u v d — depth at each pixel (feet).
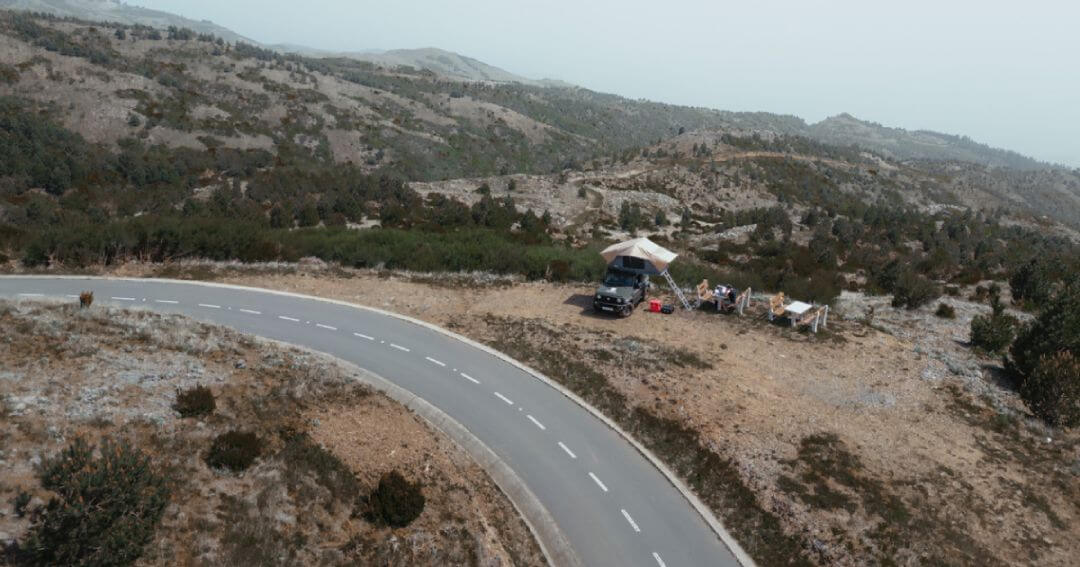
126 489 31.68
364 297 91.66
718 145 547.08
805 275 141.69
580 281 105.29
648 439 58.18
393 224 188.85
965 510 49.06
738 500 49.85
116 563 30.76
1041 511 49.75
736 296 90.02
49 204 218.38
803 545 45.24
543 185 340.39
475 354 74.13
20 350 50.47
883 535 45.73
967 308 104.53
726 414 61.16
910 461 54.95
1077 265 139.85
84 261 95.35
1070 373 62.80
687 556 44.52
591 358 72.54
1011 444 59.21
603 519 47.83
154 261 101.60
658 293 99.81
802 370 71.92
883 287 127.65
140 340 58.90
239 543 35.99
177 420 45.88
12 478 34.91
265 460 44.60
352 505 43.19
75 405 43.88
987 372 74.23
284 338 73.56
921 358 76.79
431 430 56.85
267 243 107.76
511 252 111.65
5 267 91.81
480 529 44.29
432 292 95.61
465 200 279.08
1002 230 314.55
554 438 57.88
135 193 269.64
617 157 554.05
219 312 80.18
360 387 61.00
